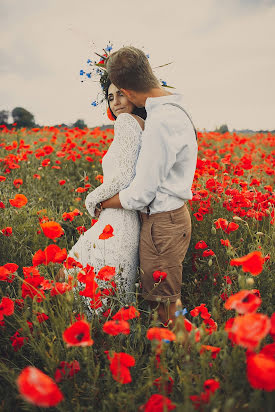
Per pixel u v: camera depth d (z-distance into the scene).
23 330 1.60
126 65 1.84
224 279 2.24
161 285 2.03
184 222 2.04
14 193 4.11
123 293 1.99
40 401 0.86
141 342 1.59
